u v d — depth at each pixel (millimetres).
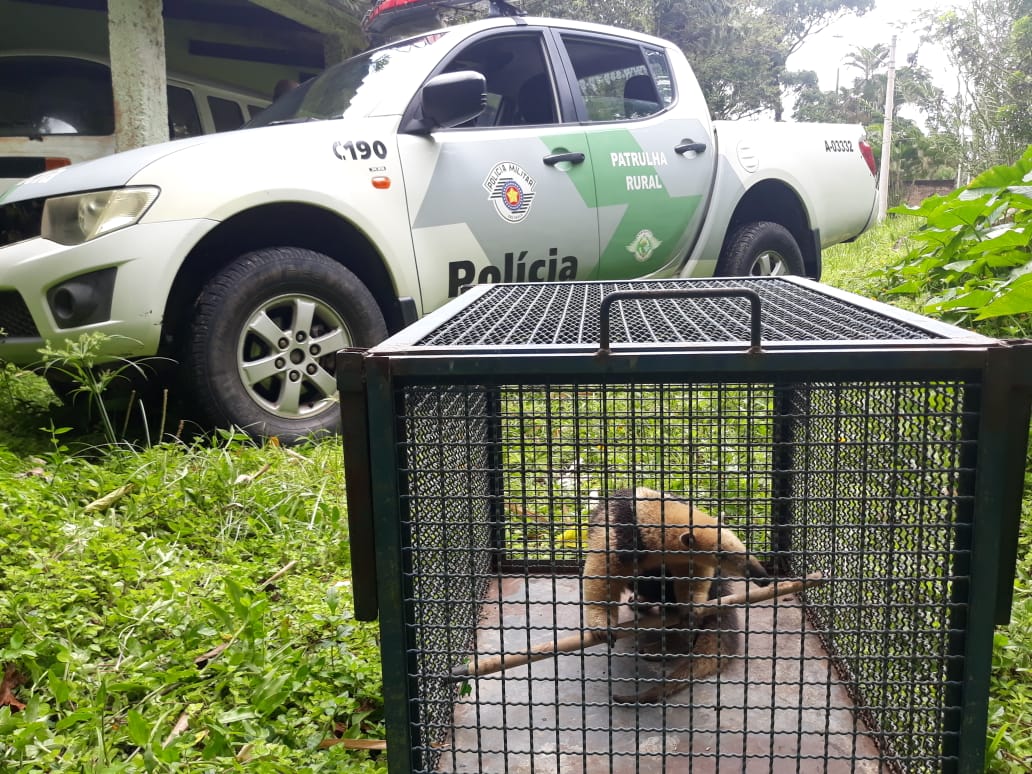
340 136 3621
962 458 1333
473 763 1619
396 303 3779
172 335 3457
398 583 1430
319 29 7477
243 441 3348
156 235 3180
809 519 2215
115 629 2062
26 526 2355
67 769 1564
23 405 3979
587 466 2182
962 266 4160
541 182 4102
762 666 1919
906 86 18984
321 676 1907
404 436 1429
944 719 1413
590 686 1868
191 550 2557
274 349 3475
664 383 1376
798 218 5273
